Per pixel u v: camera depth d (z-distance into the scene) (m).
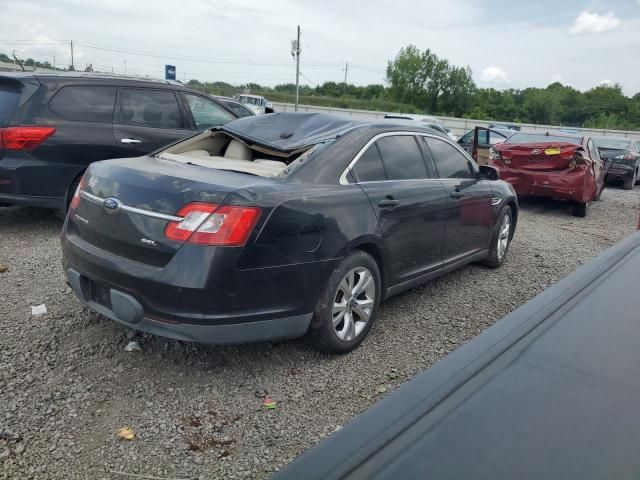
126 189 3.17
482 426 1.01
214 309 2.89
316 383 3.28
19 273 4.78
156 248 2.95
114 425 2.76
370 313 3.77
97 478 2.39
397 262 4.00
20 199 5.73
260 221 2.98
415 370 3.50
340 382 3.30
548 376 1.16
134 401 2.98
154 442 2.65
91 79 6.14
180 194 3.00
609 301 1.54
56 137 5.78
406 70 82.25
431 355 3.73
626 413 1.04
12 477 2.35
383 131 4.15
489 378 1.16
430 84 82.56
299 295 3.20
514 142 10.01
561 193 9.28
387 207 3.80
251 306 3.00
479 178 5.29
